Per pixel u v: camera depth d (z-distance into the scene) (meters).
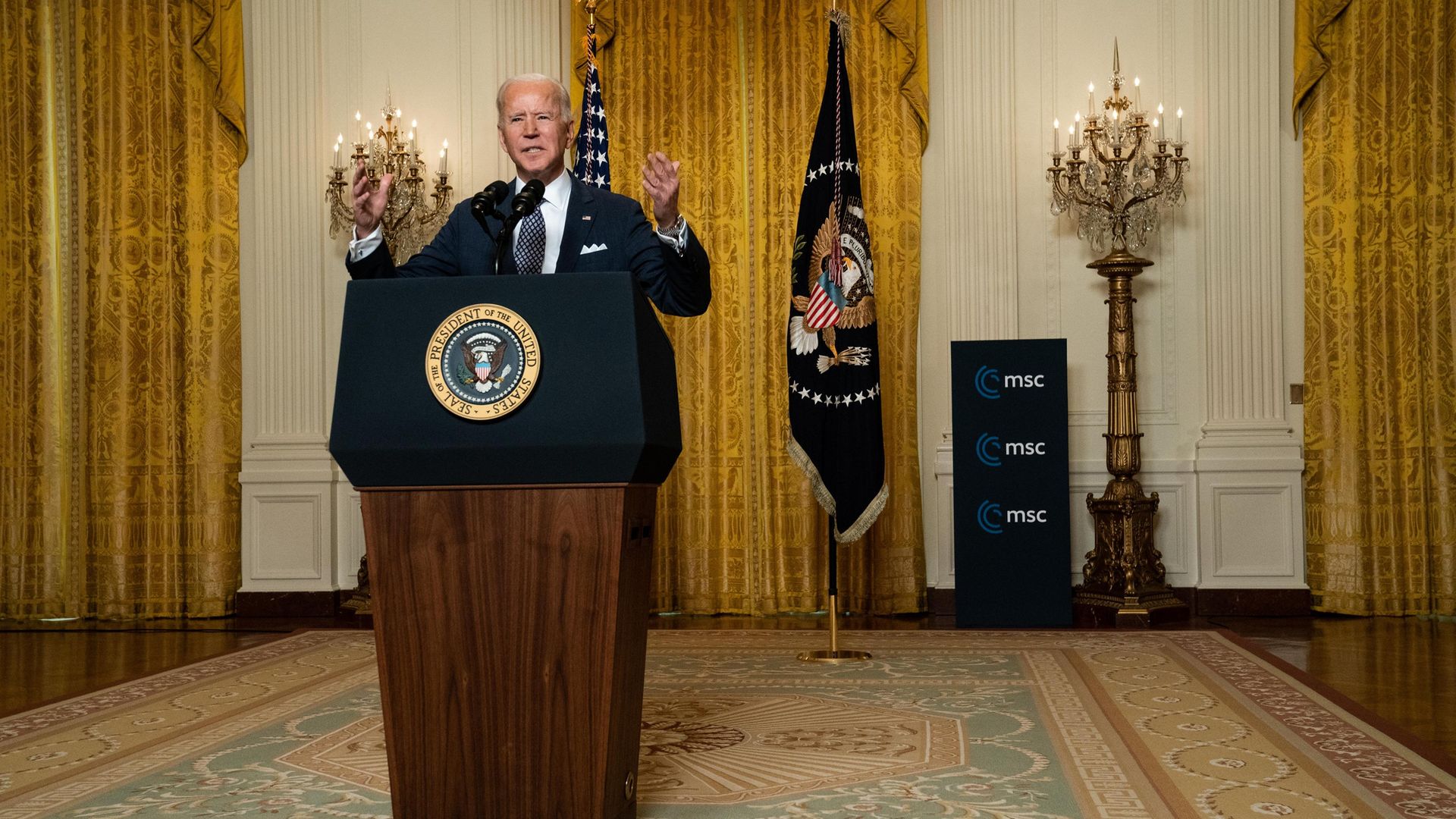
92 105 7.22
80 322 7.22
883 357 6.89
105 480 7.12
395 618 1.96
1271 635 5.66
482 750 1.94
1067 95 6.92
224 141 7.27
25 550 7.14
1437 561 6.32
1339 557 6.45
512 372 1.89
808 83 7.05
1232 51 6.71
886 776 2.90
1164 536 6.70
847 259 5.46
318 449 7.18
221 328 7.23
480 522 1.94
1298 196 6.69
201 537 7.14
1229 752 3.13
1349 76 6.52
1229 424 6.64
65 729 3.70
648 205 7.09
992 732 3.43
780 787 2.79
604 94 7.14
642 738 3.38
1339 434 6.48
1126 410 6.29
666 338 2.23
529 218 2.33
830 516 5.34
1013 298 6.86
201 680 4.62
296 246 7.25
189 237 7.23
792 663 4.91
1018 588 6.15
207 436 7.18
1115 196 6.24
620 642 1.97
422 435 1.90
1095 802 2.63
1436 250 6.37
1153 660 4.81
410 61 7.25
